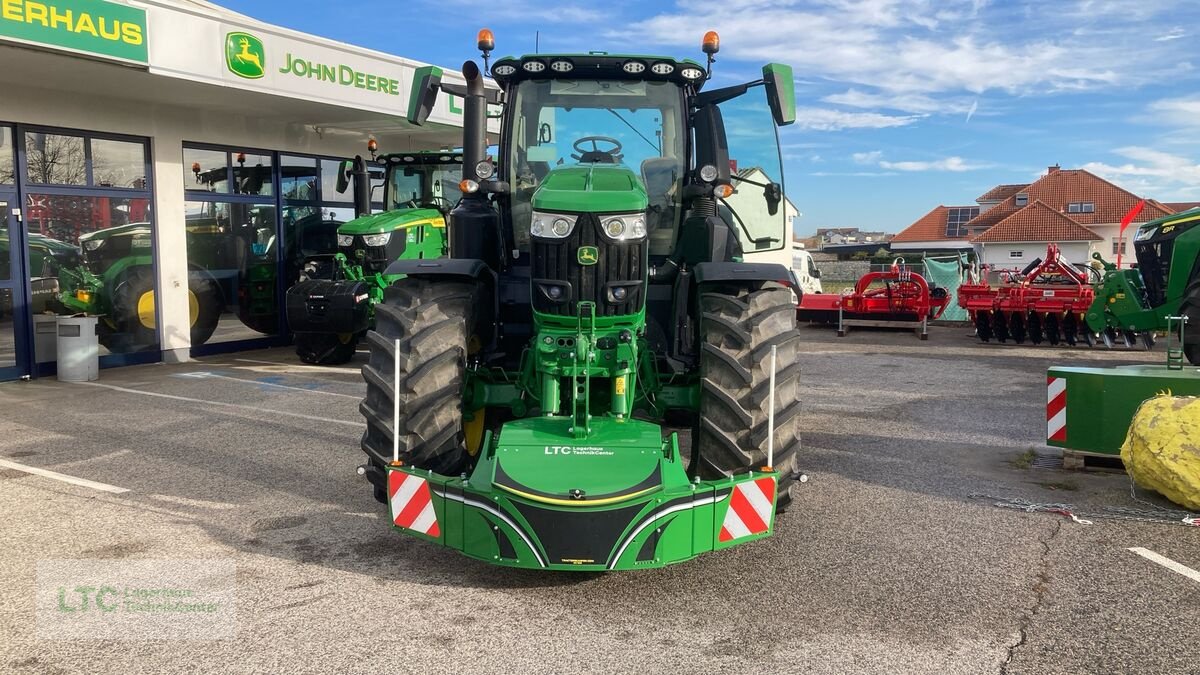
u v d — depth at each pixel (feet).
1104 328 43.65
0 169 31.37
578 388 13.79
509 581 13.24
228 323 40.60
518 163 17.12
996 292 48.75
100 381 32.22
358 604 12.37
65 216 33.50
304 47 35.29
